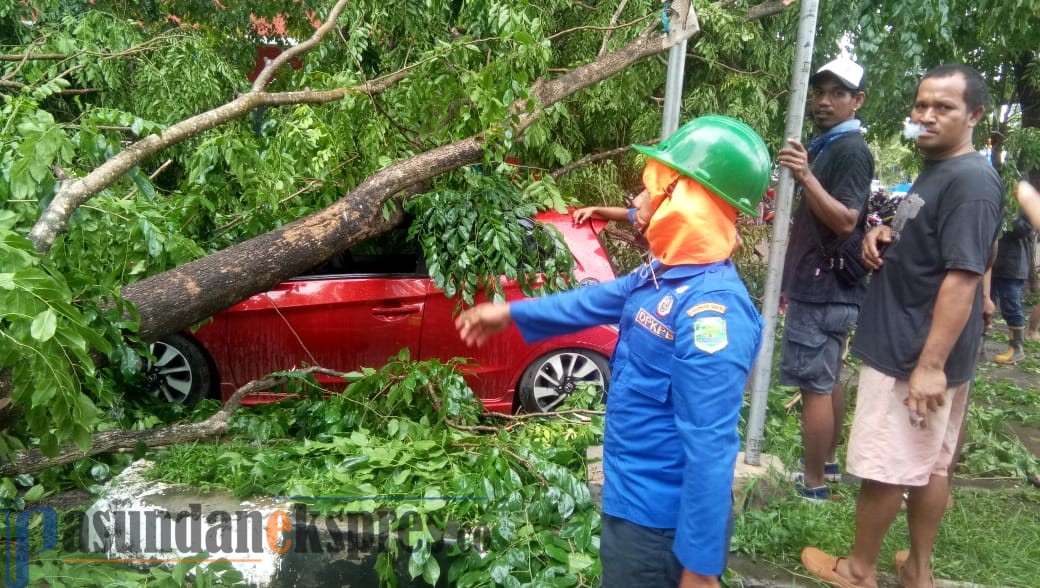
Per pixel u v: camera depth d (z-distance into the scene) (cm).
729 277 177
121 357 305
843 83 329
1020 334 691
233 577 282
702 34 616
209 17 620
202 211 405
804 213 337
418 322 435
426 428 366
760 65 646
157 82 482
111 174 306
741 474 317
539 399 447
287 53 409
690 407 169
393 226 414
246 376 436
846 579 265
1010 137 714
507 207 430
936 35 555
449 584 280
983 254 228
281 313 429
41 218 284
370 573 290
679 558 171
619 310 207
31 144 283
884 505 253
